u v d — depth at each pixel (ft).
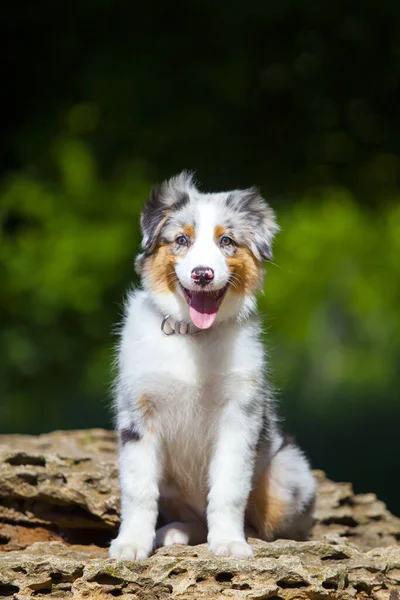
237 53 48.67
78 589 19.76
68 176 58.18
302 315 107.24
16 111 52.24
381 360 108.47
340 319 118.73
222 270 21.29
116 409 23.26
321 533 26.25
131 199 58.95
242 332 22.52
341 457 50.62
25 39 49.49
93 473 24.58
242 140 51.19
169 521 24.57
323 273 108.78
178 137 51.62
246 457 21.95
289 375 86.94
